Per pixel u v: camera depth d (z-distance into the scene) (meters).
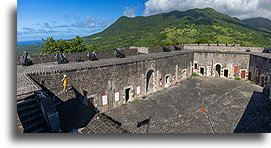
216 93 22.70
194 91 23.69
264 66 23.88
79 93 15.45
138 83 20.69
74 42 35.62
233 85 25.97
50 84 13.85
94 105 16.72
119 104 18.84
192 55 32.72
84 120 9.48
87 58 21.84
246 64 28.52
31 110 8.77
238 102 19.38
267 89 23.19
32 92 9.83
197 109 17.80
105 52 23.59
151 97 21.38
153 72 22.88
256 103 18.84
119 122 15.42
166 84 26.12
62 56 19.34
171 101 20.16
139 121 15.52
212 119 15.53
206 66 32.31
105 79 17.20
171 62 25.97
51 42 33.53
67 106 11.34
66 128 8.59
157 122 15.24
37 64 18.45
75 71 15.04
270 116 15.76
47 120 8.11
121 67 18.44
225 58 30.25
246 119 15.38
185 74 30.45
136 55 26.81
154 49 31.05
